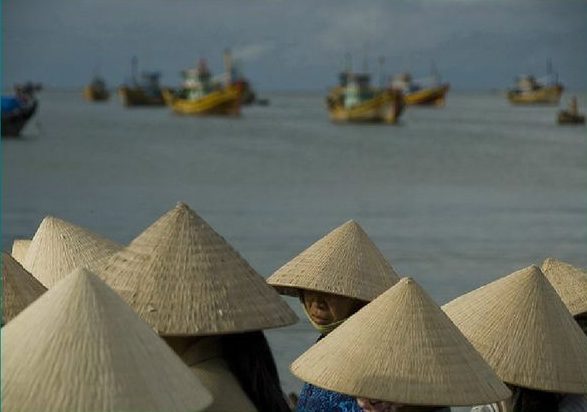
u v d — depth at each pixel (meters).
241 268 8.05
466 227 45.22
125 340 6.50
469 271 33.47
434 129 144.88
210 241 8.08
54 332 6.46
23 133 113.69
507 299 9.78
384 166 82.69
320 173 75.44
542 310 9.65
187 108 175.50
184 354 7.89
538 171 78.81
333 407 9.25
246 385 7.99
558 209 53.59
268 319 7.86
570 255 37.50
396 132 135.25
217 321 7.75
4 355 6.46
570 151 101.50
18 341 6.48
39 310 6.57
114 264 8.10
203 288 7.87
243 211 50.69
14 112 100.94
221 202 54.97
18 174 72.00
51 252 10.77
